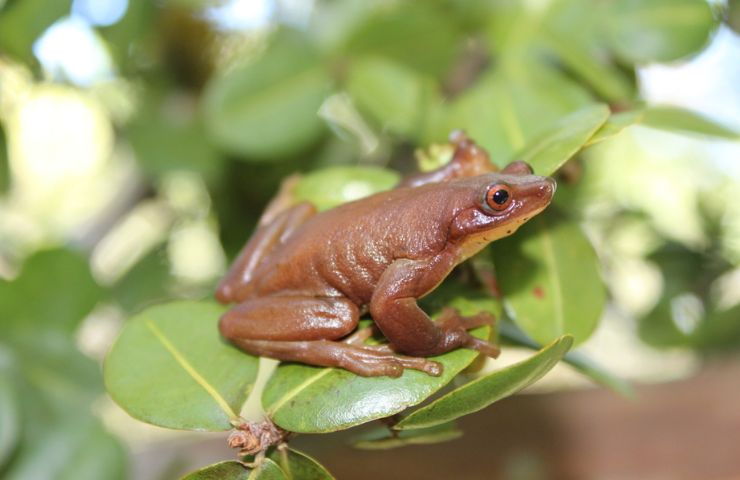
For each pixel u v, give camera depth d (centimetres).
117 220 45
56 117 50
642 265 45
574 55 34
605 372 29
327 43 37
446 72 38
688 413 38
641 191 49
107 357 29
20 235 47
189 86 43
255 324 28
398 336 27
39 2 34
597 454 37
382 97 36
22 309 35
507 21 35
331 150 41
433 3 36
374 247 28
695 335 41
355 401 27
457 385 29
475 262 29
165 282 42
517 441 38
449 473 37
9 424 34
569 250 29
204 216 44
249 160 40
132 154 40
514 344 30
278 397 27
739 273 44
